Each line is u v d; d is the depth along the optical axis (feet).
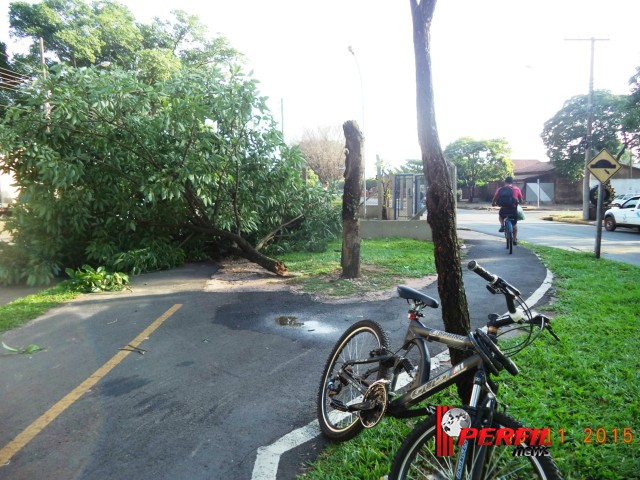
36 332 19.80
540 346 16.97
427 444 8.76
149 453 11.04
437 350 17.52
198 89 32.01
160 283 29.58
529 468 7.68
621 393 13.35
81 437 11.71
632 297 24.32
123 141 31.42
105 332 19.88
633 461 10.11
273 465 10.52
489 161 167.73
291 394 14.15
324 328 20.49
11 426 12.23
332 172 170.40
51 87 29.48
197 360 16.84
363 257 38.81
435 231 11.73
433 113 11.73
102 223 33.47
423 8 11.61
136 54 89.20
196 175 31.24
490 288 8.95
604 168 39.70
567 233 67.56
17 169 30.78
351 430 10.80
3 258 30.14
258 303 24.64
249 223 37.73
